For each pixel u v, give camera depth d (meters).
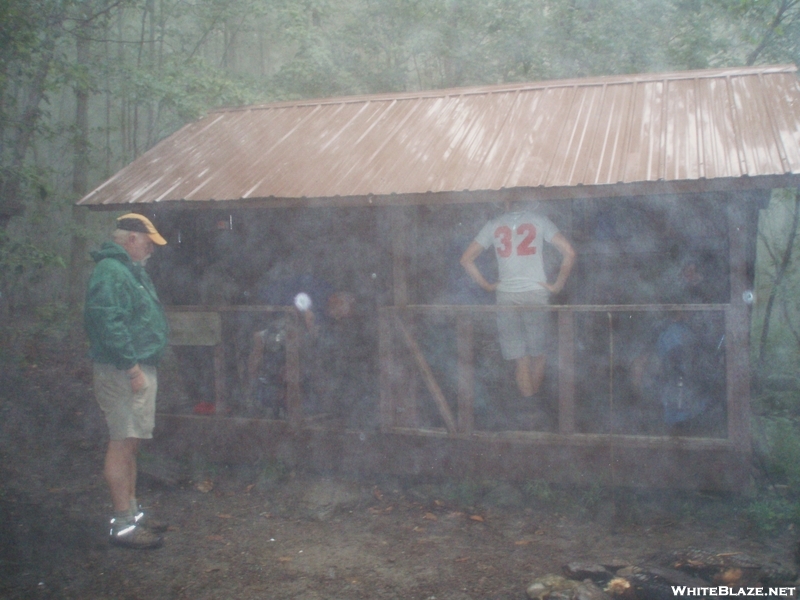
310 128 7.19
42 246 12.45
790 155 5.02
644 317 6.36
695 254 6.52
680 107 6.20
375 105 7.50
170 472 6.25
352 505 5.75
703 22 11.30
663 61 11.88
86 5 10.45
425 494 5.85
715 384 5.82
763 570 4.20
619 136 5.86
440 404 5.84
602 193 5.16
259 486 6.10
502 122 6.57
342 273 7.09
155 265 7.03
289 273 7.21
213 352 6.89
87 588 4.41
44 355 10.02
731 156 5.18
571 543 5.00
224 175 6.42
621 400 6.46
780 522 5.12
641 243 6.66
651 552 4.80
